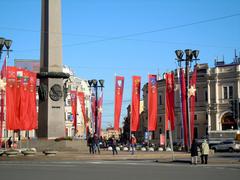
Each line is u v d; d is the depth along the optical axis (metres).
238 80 82.50
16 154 37.03
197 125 88.31
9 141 56.06
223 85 84.69
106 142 67.56
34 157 36.41
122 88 54.22
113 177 20.06
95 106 64.12
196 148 31.31
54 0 42.97
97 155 38.97
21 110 42.62
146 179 19.06
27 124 42.81
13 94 42.47
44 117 42.72
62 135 43.25
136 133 116.62
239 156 44.41
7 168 26.45
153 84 52.38
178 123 88.62
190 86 48.19
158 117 95.56
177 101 89.12
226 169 25.75
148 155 41.00
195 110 88.62
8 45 40.69
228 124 83.44
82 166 28.28
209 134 73.31
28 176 20.75
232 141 63.12
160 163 32.16
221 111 84.25
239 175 21.33
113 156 39.12
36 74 43.59
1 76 42.12
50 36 42.62
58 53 43.00
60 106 43.06
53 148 42.38
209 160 34.91
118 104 54.03
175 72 90.94
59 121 43.00
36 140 42.62
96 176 20.62
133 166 28.33
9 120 42.12
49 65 42.53
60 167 27.30
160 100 95.25
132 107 52.56
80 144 44.28
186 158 39.66
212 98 86.00
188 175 21.23
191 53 47.31
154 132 96.06
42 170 24.67
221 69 85.12
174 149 54.22
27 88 43.19
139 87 52.88
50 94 42.53
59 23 43.09
